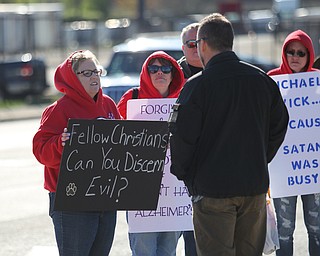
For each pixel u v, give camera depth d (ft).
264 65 168.45
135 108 60.39
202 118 48.16
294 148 64.85
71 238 52.60
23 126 191.72
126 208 52.85
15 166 130.62
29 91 244.63
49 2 645.92
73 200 51.60
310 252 66.03
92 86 52.90
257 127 48.73
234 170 48.11
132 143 52.26
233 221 48.98
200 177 48.49
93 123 51.19
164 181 60.34
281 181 64.69
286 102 65.05
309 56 65.62
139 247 61.41
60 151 51.44
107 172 52.03
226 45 49.21
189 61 64.85
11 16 294.66
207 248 49.32
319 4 540.52
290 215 65.67
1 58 289.33
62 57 339.36
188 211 60.64
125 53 139.33
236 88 48.26
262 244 51.13
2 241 82.58
